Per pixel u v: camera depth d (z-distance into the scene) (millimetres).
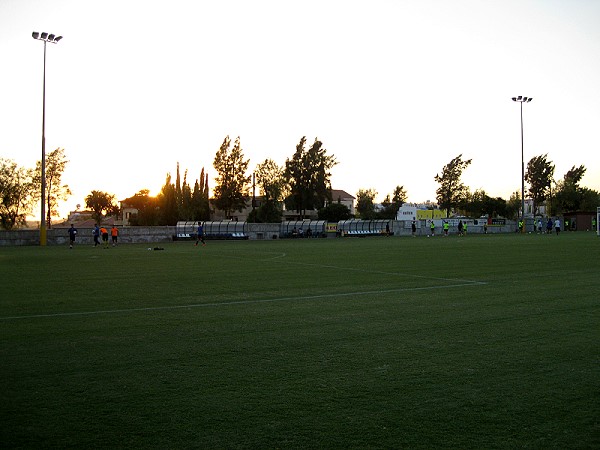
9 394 5824
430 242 43781
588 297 12680
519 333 8766
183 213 77312
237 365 6945
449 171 97500
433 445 4508
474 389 5930
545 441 4590
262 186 88188
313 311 11055
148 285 15594
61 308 11570
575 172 120562
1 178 52281
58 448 4477
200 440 4621
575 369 6688
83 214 141875
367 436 4688
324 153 88500
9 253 32344
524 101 68125
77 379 6367
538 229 74375
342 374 6512
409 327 9320
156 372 6641
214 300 12641
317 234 62719
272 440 4609
